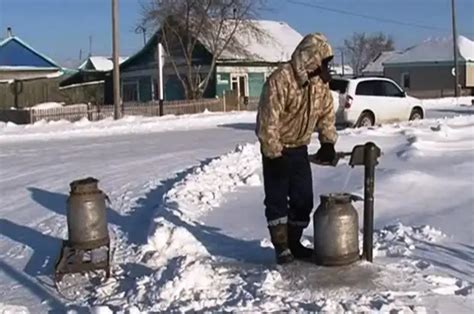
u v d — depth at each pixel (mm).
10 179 13914
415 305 5211
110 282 6547
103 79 55438
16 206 11031
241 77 50781
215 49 47938
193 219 8625
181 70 50250
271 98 6047
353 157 6242
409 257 6500
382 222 7980
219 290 5824
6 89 47031
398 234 7336
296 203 6418
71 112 35125
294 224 6465
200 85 47656
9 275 7191
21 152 19312
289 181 6387
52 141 23078
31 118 34406
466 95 60469
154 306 5613
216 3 47688
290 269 6121
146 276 6336
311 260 6371
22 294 6508
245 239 7613
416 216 8172
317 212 6164
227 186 10891
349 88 21453
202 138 21984
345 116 21250
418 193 9328
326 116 6367
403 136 15711
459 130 16297
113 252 7562
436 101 46469
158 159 16062
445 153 12984
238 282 5980
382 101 21969
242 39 51062
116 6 32938
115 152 18219
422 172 10672
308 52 6086
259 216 8742
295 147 6340
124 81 54438
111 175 13703
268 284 5770
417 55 72375
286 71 6102
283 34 56625
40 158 17500
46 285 6762
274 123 6051
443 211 8344
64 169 15000
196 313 5336
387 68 73938
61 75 55375
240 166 12758
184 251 7117
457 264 6262
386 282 5742
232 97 42969
